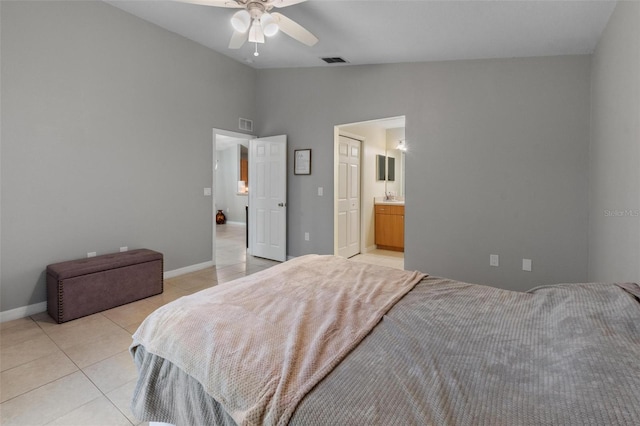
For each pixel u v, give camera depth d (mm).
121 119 3428
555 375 890
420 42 2918
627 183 1885
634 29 1752
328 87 4316
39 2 2811
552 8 2088
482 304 1467
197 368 1040
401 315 1355
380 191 6047
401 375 933
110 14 3283
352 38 3049
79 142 3115
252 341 1109
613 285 1343
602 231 2404
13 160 2723
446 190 3398
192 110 4137
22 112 2754
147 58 3625
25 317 2791
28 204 2814
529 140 2971
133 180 3562
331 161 4367
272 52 4008
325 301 1484
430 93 3459
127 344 2322
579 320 1112
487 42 2730
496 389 859
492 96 3121
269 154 4910
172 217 3977
